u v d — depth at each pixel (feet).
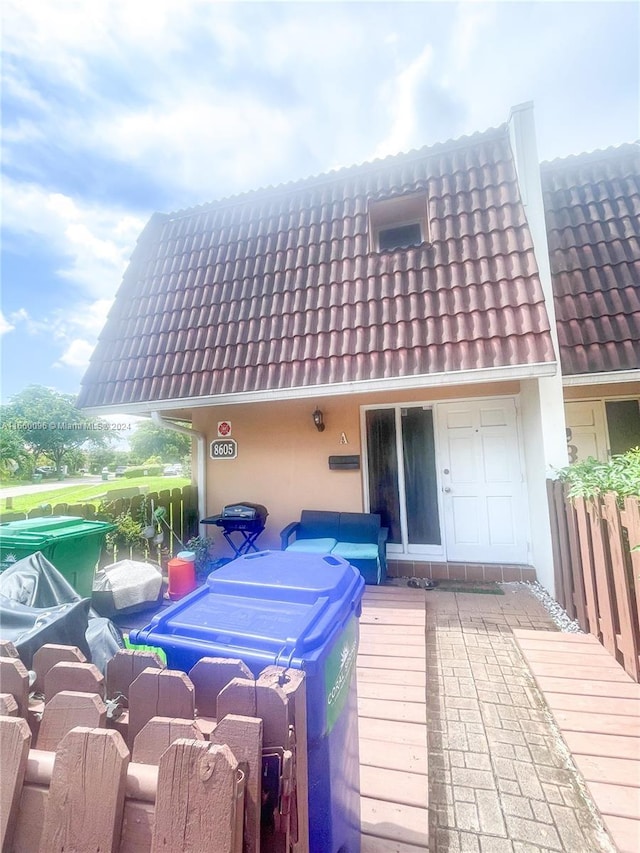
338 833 4.72
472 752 7.90
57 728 3.74
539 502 16.47
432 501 19.67
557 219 19.22
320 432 21.04
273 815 3.24
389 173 21.52
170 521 21.18
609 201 19.07
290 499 21.24
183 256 23.36
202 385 18.16
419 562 19.35
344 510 20.51
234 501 22.00
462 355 14.94
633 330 15.47
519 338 14.55
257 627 4.74
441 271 17.19
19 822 3.18
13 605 6.71
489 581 18.20
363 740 7.94
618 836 5.82
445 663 11.09
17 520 15.67
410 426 20.16
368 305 17.76
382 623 13.21
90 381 20.18
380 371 15.81
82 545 13.91
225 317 19.95
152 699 3.84
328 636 4.62
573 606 13.24
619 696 8.94
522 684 10.05
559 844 6.04
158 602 15.56
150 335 20.80
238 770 2.99
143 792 3.01
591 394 19.40
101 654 7.10
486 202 18.03
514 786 7.09
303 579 6.05
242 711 3.51
